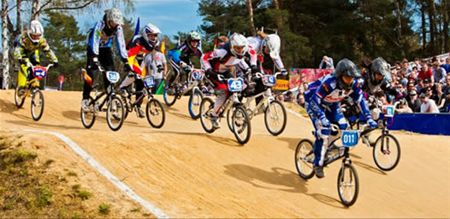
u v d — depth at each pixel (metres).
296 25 34.69
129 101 10.56
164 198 6.61
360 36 35.44
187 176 7.44
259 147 8.98
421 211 7.53
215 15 34.59
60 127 10.38
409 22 35.69
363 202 7.57
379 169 9.12
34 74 10.63
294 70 18.42
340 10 34.88
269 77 9.11
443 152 10.43
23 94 11.28
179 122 11.83
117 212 6.07
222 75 8.77
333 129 7.30
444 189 8.59
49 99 12.38
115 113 9.38
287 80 17.72
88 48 9.48
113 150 7.63
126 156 7.56
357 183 7.05
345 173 7.46
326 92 7.42
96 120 11.35
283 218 6.55
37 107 10.93
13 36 20.12
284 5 34.88
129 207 6.19
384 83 9.43
